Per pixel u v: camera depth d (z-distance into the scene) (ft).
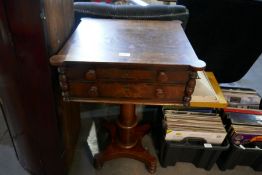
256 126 3.81
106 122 4.73
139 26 3.33
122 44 2.75
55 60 2.34
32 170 3.71
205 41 4.75
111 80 2.55
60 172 3.55
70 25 3.15
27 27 2.14
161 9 3.56
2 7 2.02
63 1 2.78
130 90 2.64
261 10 4.05
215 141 3.74
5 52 2.30
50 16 2.35
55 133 3.01
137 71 2.46
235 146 3.72
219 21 4.38
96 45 2.71
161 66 2.38
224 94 4.46
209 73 4.66
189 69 2.42
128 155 4.12
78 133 4.52
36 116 2.83
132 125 3.84
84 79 2.53
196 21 4.45
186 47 2.74
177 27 3.34
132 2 6.22
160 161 4.21
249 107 4.32
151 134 4.85
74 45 2.69
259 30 4.33
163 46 2.74
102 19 3.52
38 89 2.57
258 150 3.71
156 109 5.24
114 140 4.26
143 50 2.62
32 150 3.27
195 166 4.19
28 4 2.02
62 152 3.37
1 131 4.68
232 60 4.97
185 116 3.90
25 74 2.45
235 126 3.80
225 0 4.07
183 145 3.66
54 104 2.75
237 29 4.43
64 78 2.49
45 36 2.25
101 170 4.03
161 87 2.60
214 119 3.88
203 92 3.85
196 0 4.18
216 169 4.17
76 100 2.71
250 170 4.17
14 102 2.74
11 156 4.14
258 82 6.96
